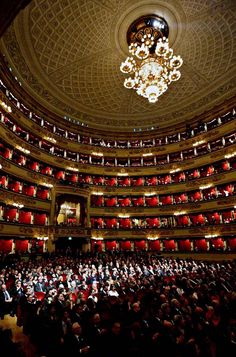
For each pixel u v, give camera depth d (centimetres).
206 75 2694
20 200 2281
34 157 2609
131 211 2998
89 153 3216
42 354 611
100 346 560
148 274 1648
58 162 2880
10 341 487
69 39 2328
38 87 2691
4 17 430
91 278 1460
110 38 2378
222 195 2625
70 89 2855
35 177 2523
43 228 2441
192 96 2988
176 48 2470
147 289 1034
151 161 3359
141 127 3475
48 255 2234
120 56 2562
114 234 2862
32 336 713
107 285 1224
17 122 2488
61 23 2184
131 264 1953
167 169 3152
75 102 3038
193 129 3186
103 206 2958
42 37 2241
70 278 1424
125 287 1143
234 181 2545
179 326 632
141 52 1888
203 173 2927
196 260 2414
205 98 2956
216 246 2514
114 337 568
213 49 2427
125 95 3062
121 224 2997
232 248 2398
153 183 3189
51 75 2612
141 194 3089
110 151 3334
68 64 2559
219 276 1369
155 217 2983
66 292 1107
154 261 2144
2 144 2283
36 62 2420
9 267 1647
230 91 2766
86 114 3244
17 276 1350
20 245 2259
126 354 532
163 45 1889
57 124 3078
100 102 3116
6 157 2323
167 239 2827
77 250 2527
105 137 3441
